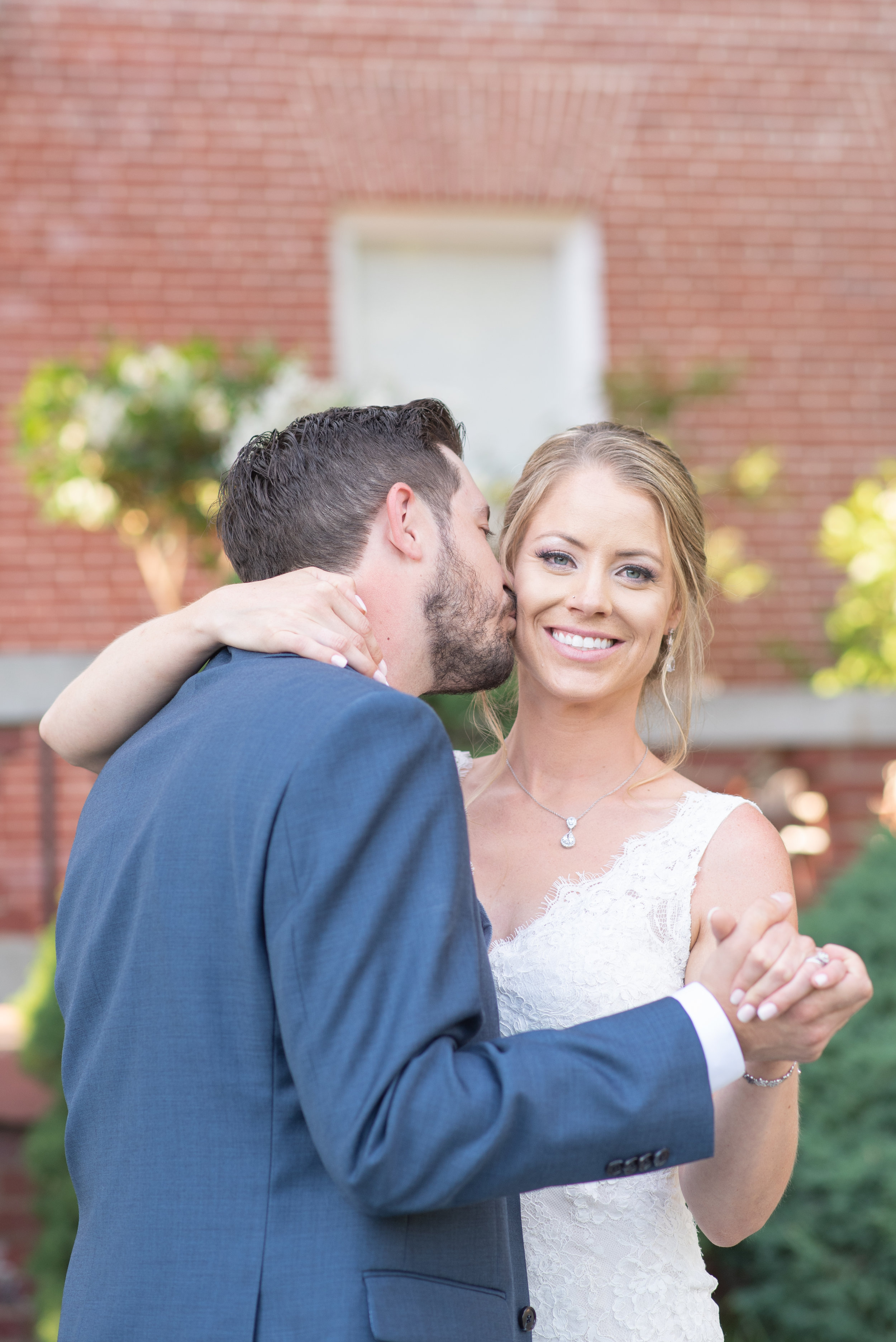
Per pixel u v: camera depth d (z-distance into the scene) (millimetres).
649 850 1865
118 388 4691
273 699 1426
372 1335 1265
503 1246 1431
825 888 4289
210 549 4969
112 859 1484
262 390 4742
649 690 2141
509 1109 1236
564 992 1802
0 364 5754
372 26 6055
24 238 5789
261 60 5980
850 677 5957
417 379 6336
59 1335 1414
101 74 5867
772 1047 1369
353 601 1575
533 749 2000
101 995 1459
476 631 1688
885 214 6434
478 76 6125
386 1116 1214
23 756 4215
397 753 1345
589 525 1881
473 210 6195
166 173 5895
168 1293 1301
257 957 1321
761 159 6344
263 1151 1320
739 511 6285
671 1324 1775
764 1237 2791
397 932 1288
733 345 6293
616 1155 1284
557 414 6270
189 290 5891
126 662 1666
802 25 6387
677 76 6293
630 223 6238
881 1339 2680
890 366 6402
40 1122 3680
